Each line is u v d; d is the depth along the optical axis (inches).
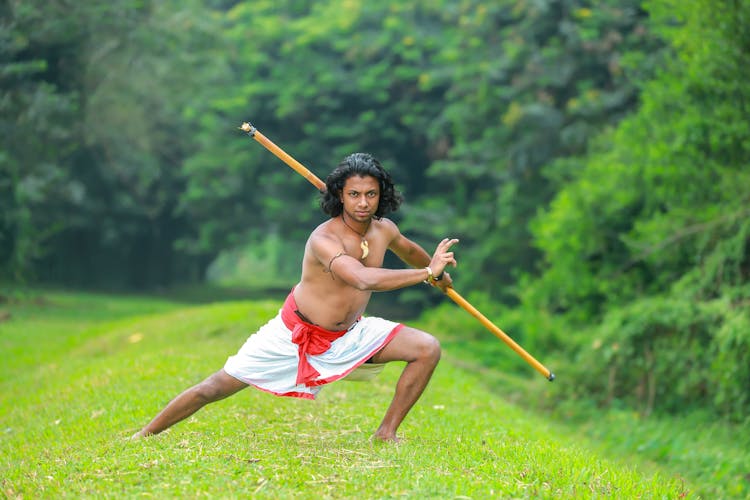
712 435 585.0
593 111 1195.9
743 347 591.2
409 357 297.7
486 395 575.8
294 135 1829.5
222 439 313.6
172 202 2044.8
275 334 295.6
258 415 380.2
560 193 1050.7
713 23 687.7
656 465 529.3
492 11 1443.2
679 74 768.9
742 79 679.1
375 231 300.7
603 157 948.6
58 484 257.8
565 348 880.9
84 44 1146.7
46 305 1328.7
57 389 531.8
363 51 1724.9
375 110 1785.2
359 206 282.5
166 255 2217.0
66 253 1907.0
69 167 1503.4
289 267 3388.3
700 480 486.3
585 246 888.9
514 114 1274.6
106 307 1396.4
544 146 1305.4
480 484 256.8
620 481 292.5
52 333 952.9
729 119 688.4
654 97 778.8
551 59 1274.6
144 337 759.7
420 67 1712.6
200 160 1763.0
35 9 1032.8
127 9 1167.6
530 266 1471.5
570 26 1237.7
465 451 317.4
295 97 1734.7
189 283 2470.5
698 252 722.2
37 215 1521.9
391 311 1907.0
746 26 661.9
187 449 286.5
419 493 240.7
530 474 281.1
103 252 2018.9
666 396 676.7
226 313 801.6
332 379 290.2
